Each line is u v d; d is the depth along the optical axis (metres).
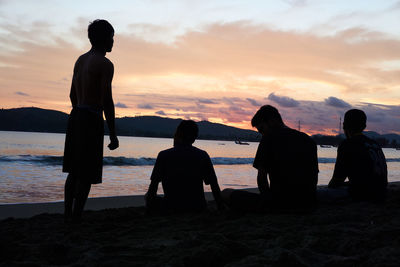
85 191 2.98
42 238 2.35
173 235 2.40
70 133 3.01
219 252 1.79
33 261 1.80
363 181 3.45
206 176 3.52
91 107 2.96
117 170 13.50
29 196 6.52
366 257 1.72
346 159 3.52
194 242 2.00
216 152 55.22
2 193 6.72
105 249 1.95
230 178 11.55
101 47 3.11
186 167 3.42
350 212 3.02
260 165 2.99
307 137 3.02
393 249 1.80
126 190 7.88
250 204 3.20
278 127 3.01
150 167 15.84
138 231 2.59
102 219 3.32
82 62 3.09
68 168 3.05
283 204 2.95
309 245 1.98
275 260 1.67
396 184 8.14
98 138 3.00
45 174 10.93
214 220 3.02
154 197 3.48
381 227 2.40
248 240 2.19
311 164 2.97
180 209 3.36
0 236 2.38
